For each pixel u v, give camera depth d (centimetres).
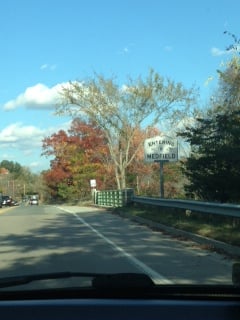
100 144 6184
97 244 1570
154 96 5044
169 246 1511
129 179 5716
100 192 4516
